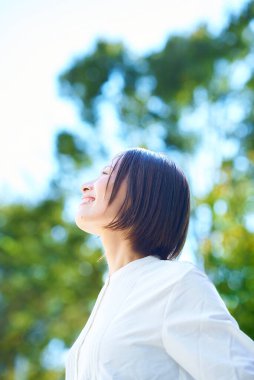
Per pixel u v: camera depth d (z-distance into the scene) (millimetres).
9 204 14539
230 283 6840
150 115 14758
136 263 1903
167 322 1706
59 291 13414
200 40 14719
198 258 8344
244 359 1624
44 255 13672
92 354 1773
